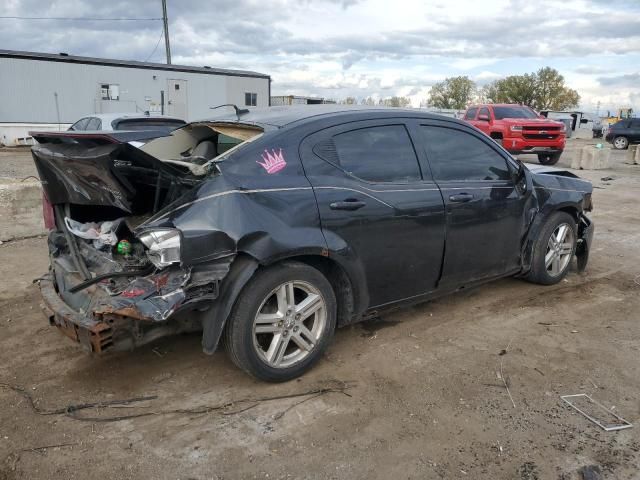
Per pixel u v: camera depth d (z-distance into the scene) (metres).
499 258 4.66
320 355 3.65
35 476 2.67
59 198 3.80
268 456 2.81
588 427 3.04
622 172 16.47
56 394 3.41
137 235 3.02
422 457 2.80
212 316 3.17
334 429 3.04
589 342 4.11
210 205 3.07
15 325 4.44
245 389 3.45
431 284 4.19
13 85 25.97
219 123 4.03
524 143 17.11
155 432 3.01
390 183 3.83
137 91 29.52
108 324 3.01
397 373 3.64
